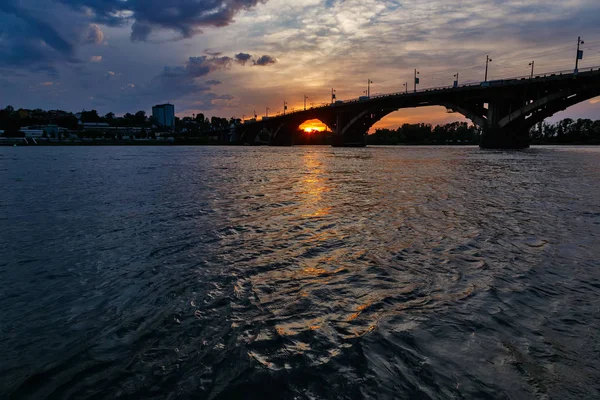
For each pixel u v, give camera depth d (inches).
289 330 161.3
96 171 1218.0
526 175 982.4
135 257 273.3
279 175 1027.9
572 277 223.3
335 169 1262.3
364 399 116.3
